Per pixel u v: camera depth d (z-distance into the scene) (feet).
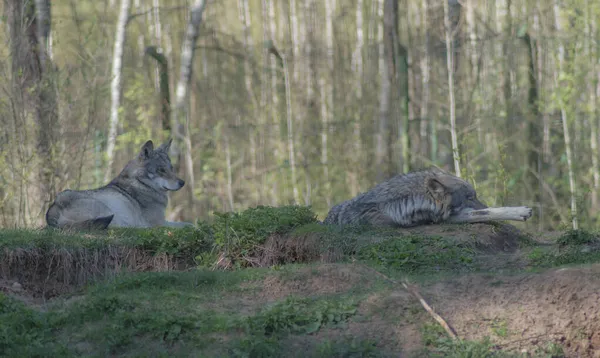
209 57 120.88
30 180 54.90
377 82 105.29
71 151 57.62
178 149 75.87
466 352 22.61
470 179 61.36
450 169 77.41
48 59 58.65
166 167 45.65
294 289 29.17
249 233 35.65
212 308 27.43
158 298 28.53
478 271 30.68
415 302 25.70
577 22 71.46
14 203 55.67
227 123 103.65
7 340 24.32
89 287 31.94
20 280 33.12
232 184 89.10
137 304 27.37
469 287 26.53
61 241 34.53
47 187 55.26
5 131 55.26
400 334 24.20
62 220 40.47
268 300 28.45
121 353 24.40
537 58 84.79
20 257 33.37
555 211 71.67
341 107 101.81
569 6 71.77
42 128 55.72
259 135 95.20
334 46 112.57
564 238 33.17
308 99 99.60
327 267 30.04
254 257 35.19
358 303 26.17
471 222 37.06
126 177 44.60
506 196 62.03
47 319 26.48
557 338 23.59
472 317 24.64
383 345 23.81
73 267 34.22
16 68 57.36
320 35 116.57
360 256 32.96
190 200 79.30
